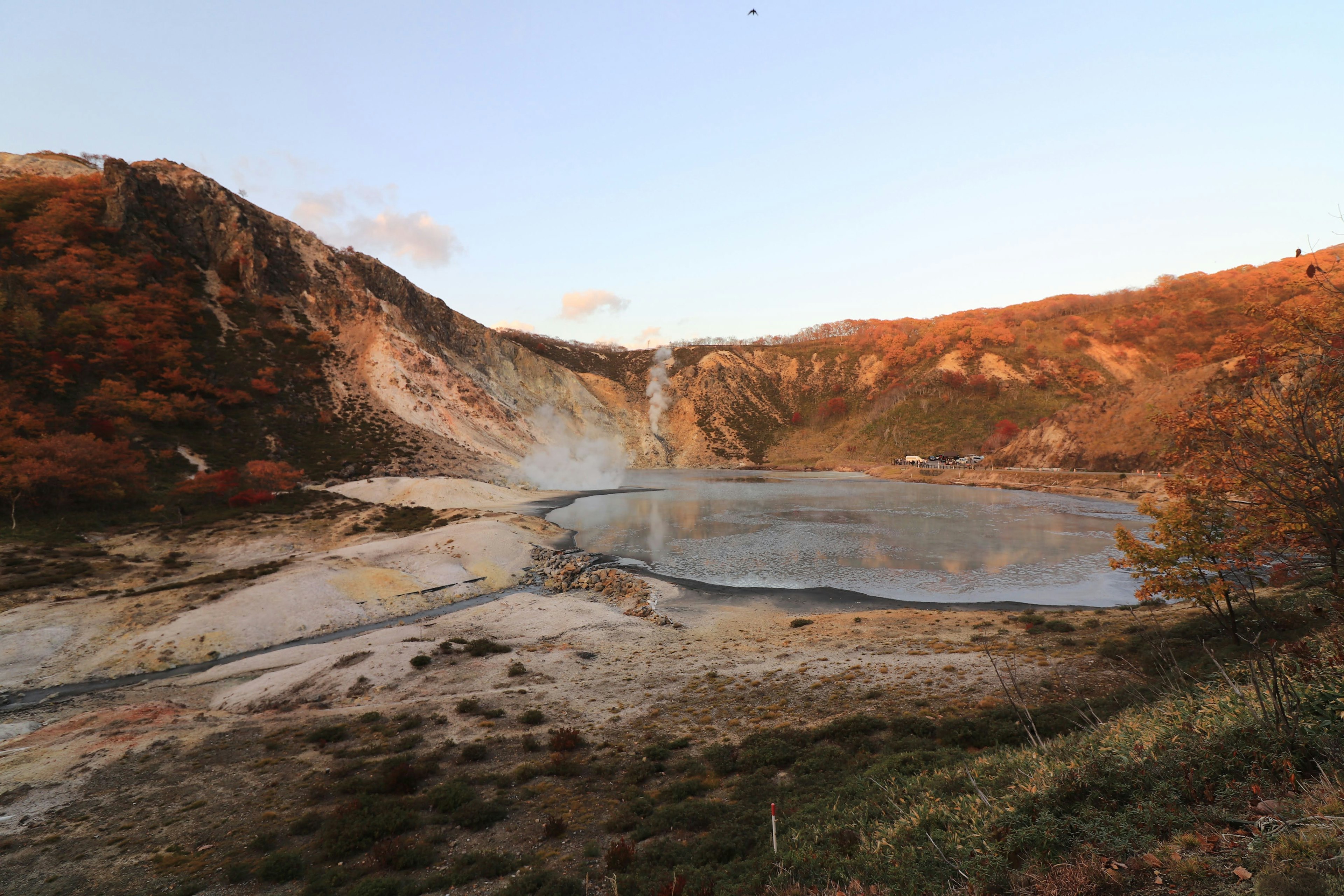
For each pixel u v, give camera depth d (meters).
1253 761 5.91
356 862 11.45
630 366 186.88
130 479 47.28
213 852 12.19
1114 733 8.27
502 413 99.19
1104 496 73.94
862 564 40.25
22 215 78.12
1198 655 15.39
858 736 14.87
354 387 83.25
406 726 18.52
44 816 13.98
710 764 14.76
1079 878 5.03
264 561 40.16
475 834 12.18
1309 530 10.23
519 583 39.16
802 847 9.02
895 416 141.12
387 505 56.75
